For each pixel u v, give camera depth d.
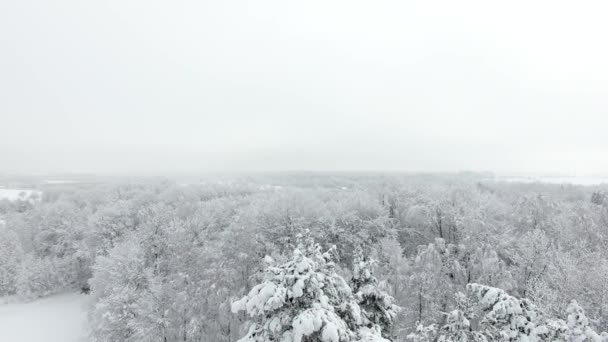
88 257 36.88
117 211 39.28
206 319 24.70
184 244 29.95
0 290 36.34
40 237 41.78
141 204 43.31
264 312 7.64
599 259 23.17
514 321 8.73
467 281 24.92
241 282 27.98
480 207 29.81
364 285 11.72
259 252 28.89
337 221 33.16
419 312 23.17
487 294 9.23
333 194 43.88
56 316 32.66
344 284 8.97
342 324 7.48
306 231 9.30
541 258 23.62
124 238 35.22
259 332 7.92
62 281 37.19
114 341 23.50
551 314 14.67
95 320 24.86
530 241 24.81
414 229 32.47
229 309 24.08
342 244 31.78
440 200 31.50
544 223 30.06
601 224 29.98
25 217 46.53
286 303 7.68
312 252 8.79
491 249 25.62
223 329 24.44
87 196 55.81
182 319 23.66
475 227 27.97
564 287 20.83
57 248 40.12
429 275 24.17
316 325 7.00
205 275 27.30
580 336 8.38
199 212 35.47
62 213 44.09
